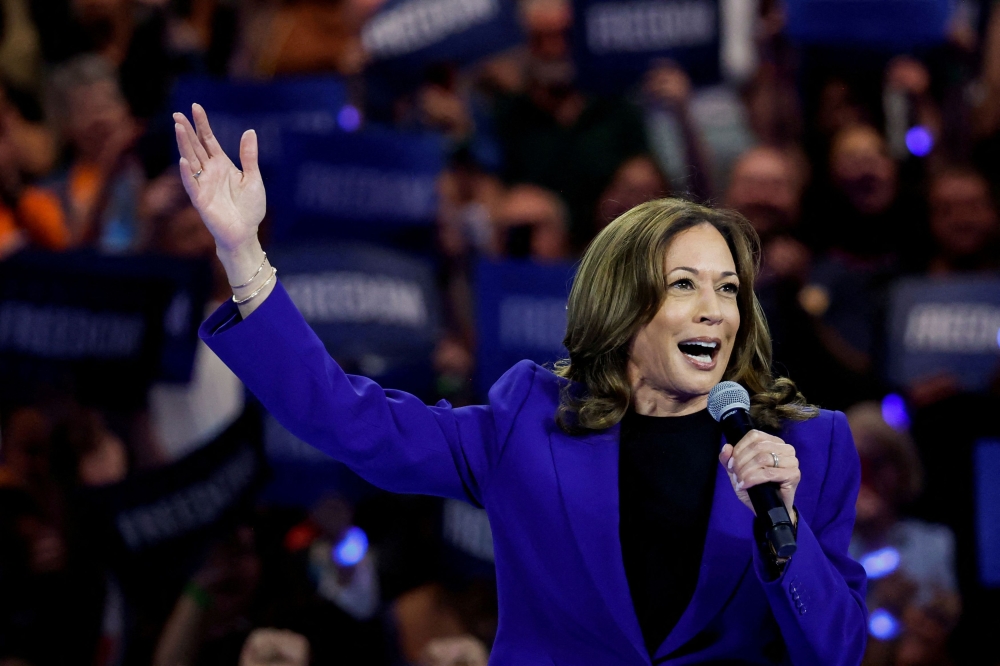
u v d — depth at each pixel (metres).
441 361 19.36
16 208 20.95
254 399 16.11
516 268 17.05
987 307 18.22
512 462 7.46
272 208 19.58
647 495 7.41
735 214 7.89
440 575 15.59
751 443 6.59
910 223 21.41
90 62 23.73
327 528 16.17
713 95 24.34
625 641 7.05
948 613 15.70
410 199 18.44
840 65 23.14
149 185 21.12
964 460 16.00
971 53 24.72
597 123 22.83
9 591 14.64
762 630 7.23
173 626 14.29
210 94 19.83
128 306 16.50
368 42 21.89
